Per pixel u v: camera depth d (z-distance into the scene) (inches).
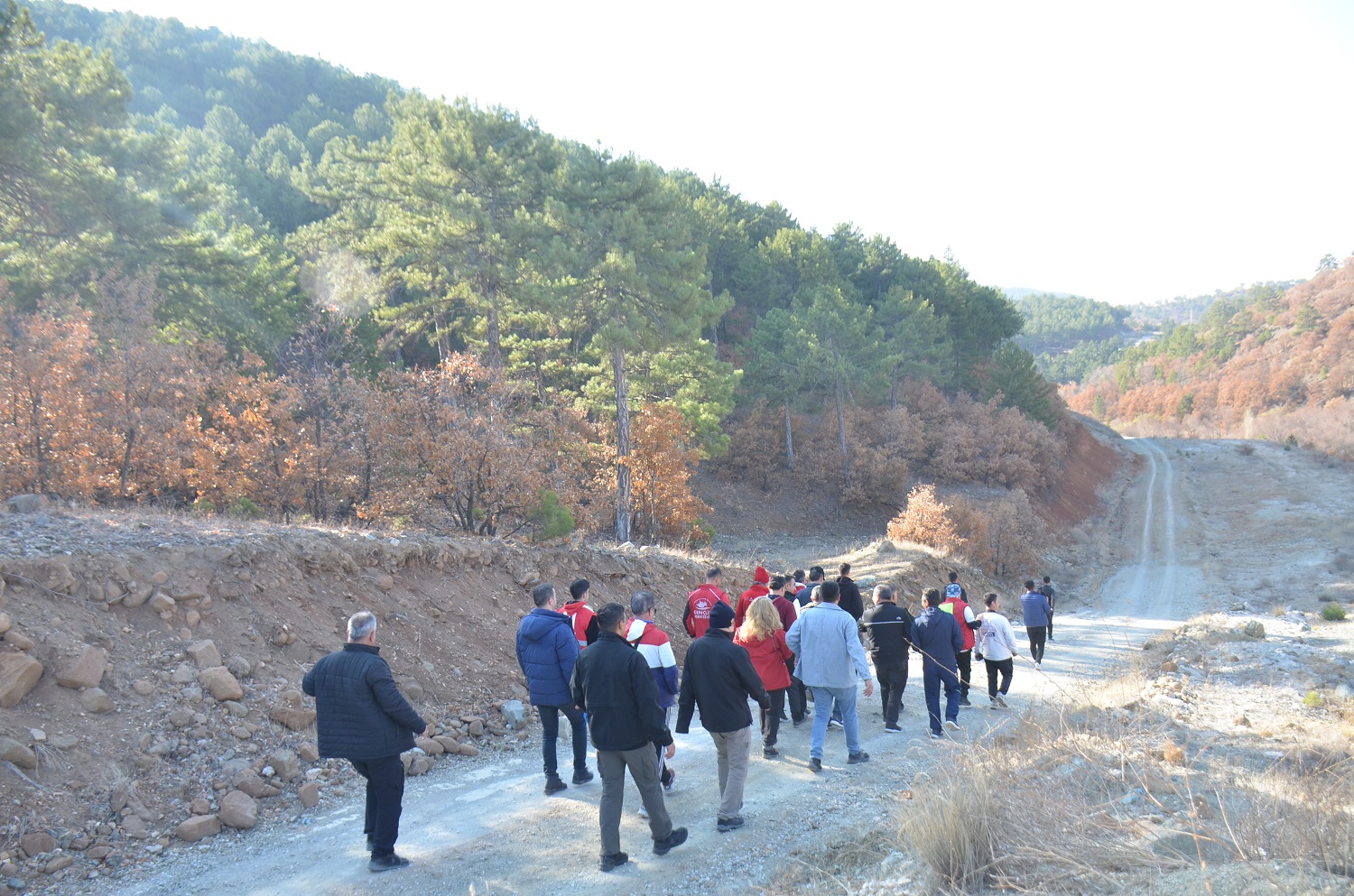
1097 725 268.4
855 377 2031.3
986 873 162.6
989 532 1576.0
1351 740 281.1
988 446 2298.2
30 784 209.0
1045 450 2388.0
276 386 626.8
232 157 2096.5
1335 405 4232.3
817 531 1802.4
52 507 349.7
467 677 356.2
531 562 483.2
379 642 339.9
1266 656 498.6
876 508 1939.0
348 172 1291.8
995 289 3410.4
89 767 222.5
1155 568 1769.2
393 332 1343.5
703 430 1393.9
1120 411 7436.0
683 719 232.8
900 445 2159.2
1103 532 2215.8
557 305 994.7
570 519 593.6
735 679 226.8
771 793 259.8
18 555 259.8
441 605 390.9
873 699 435.2
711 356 1288.1
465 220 1049.5
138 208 784.3
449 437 566.3
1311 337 6053.2
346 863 206.7
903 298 2576.3
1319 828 151.1
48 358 496.7
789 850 206.1
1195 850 158.7
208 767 242.1
